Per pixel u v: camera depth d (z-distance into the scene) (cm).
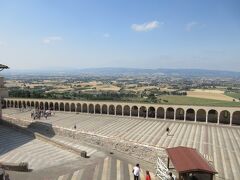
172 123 7000
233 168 3662
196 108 7262
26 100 9494
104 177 2994
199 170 2350
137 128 6278
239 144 4906
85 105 8875
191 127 6481
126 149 4559
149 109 8312
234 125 6800
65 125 6431
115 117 7825
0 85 6150
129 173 3177
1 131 5159
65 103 8962
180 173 2359
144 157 4266
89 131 5747
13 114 7962
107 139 4903
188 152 2775
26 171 3119
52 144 4538
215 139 5266
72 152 4141
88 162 3641
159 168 3083
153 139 5203
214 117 7550
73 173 3103
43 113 8038
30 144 4484
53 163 3541
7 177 2703
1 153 3900
